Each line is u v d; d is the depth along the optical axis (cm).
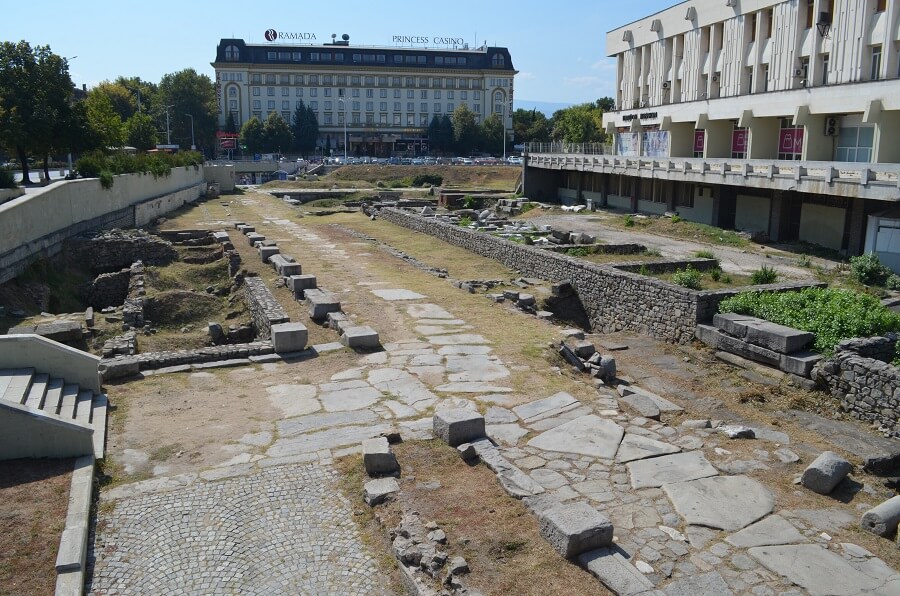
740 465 961
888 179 2495
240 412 1152
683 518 810
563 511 759
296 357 1448
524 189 5772
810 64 3406
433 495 854
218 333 1920
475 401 1188
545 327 1730
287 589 699
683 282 2023
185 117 10969
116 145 6272
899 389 1231
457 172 8381
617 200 4931
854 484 918
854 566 722
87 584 701
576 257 2555
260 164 8419
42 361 1188
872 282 2295
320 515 833
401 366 1385
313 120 11356
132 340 1675
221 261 2792
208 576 718
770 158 3834
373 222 4247
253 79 11438
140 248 2773
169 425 1098
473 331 1661
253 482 909
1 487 866
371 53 11869
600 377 1402
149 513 834
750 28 3891
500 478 881
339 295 2047
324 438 1041
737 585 687
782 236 3244
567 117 9862
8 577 691
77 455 956
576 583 684
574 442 1020
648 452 991
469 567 707
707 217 3809
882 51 2980
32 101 3694
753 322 1619
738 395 1420
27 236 2231
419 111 12119
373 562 743
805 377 1438
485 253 2936
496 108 12338
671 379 1535
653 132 4947
